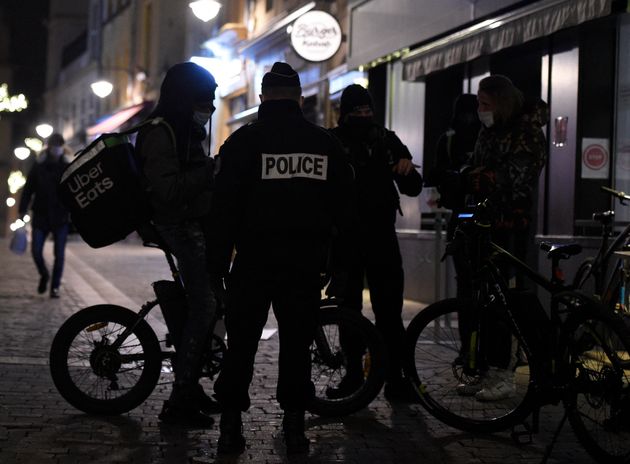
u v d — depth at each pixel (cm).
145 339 617
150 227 604
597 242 982
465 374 592
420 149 1421
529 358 564
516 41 1024
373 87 1594
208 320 598
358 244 552
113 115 3888
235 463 515
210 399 620
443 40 1194
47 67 6250
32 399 652
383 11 1507
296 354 531
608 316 511
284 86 534
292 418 538
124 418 611
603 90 1035
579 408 529
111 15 4381
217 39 2689
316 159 526
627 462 497
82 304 1255
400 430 596
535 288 1066
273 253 522
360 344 620
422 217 1392
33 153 6088
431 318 604
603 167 1034
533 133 661
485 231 599
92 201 584
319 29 1648
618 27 1022
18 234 1355
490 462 529
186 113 590
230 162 523
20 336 940
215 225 521
